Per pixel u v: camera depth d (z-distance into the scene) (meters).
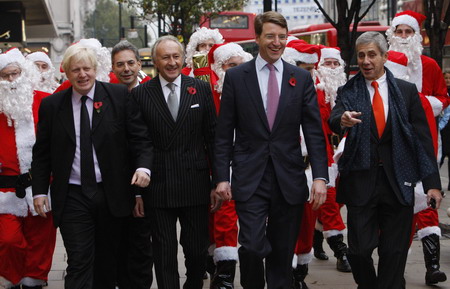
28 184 5.86
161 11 24.53
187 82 5.55
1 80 5.89
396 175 5.18
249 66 5.23
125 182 5.39
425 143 5.26
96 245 5.50
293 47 6.93
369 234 5.21
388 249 5.24
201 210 5.48
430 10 12.56
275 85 5.18
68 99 5.34
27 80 5.96
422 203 5.75
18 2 21.56
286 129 5.15
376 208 5.29
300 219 5.26
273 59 5.15
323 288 6.49
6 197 5.83
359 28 19.17
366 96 5.28
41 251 6.00
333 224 7.04
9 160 5.86
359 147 5.20
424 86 7.10
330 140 6.96
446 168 16.08
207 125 5.55
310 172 6.30
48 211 5.75
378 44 5.23
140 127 5.40
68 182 5.28
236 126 5.27
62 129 5.28
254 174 5.11
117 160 5.34
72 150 5.27
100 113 5.32
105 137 5.30
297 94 5.17
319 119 5.21
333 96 7.25
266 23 5.11
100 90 5.38
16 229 5.82
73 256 5.18
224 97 5.22
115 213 5.32
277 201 5.14
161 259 5.38
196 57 7.09
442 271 7.02
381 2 31.27
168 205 5.36
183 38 24.72
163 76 5.48
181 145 5.42
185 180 5.39
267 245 5.09
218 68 6.57
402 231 5.25
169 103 5.46
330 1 37.34
